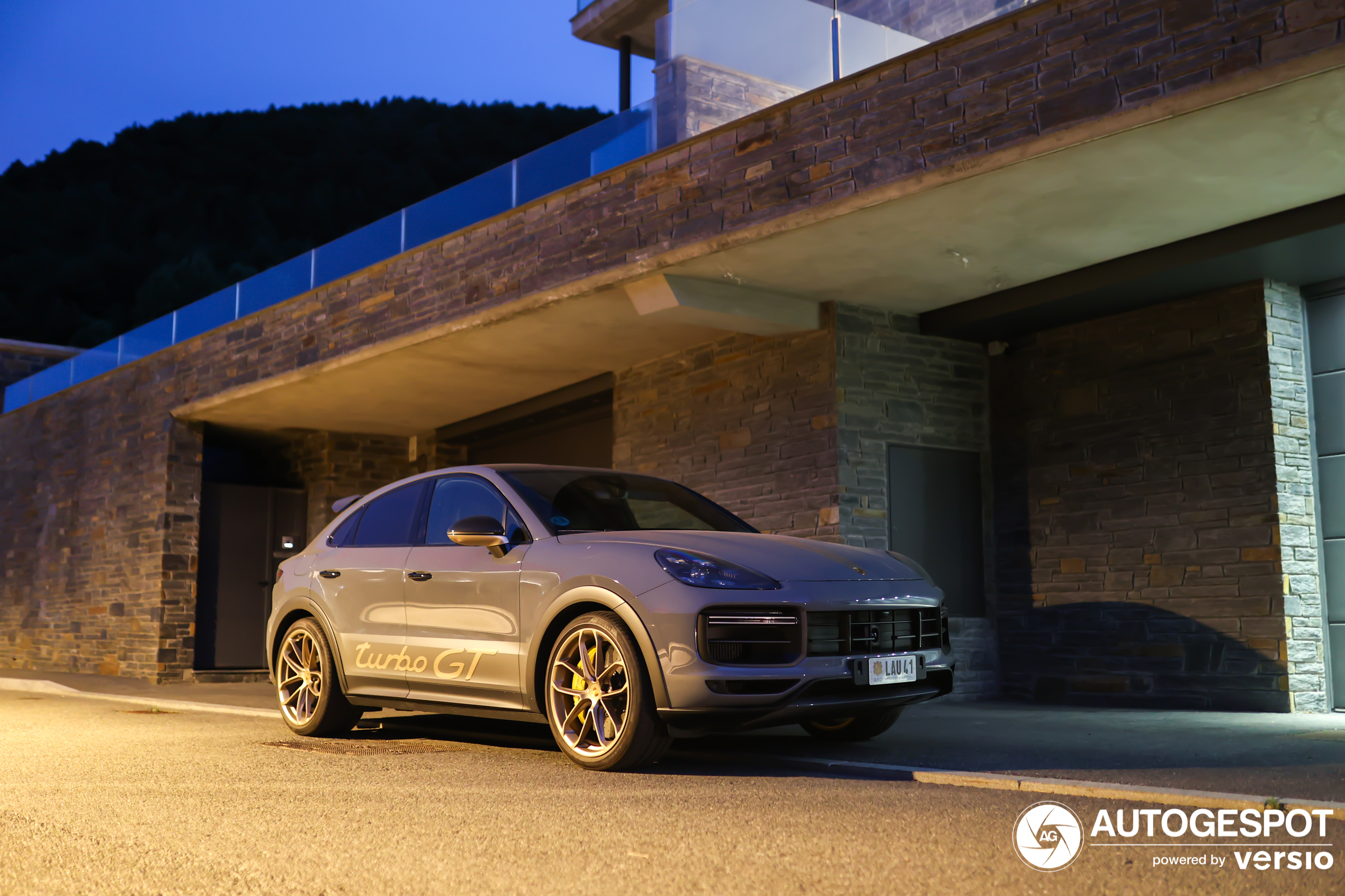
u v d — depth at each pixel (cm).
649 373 1046
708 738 550
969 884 255
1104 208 667
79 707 825
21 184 6775
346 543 586
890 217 679
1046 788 388
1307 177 619
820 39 695
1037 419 907
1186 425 806
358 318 1040
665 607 425
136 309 5603
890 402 885
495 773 436
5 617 1655
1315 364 783
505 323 909
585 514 518
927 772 418
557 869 269
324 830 315
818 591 443
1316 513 772
